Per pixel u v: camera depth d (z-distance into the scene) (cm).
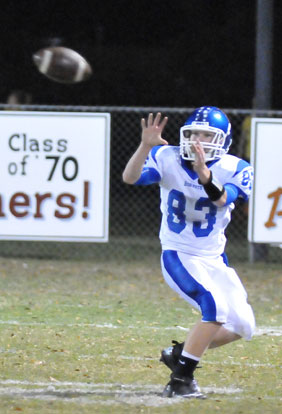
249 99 6481
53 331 2539
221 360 2225
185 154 1820
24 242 4753
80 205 3866
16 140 3844
